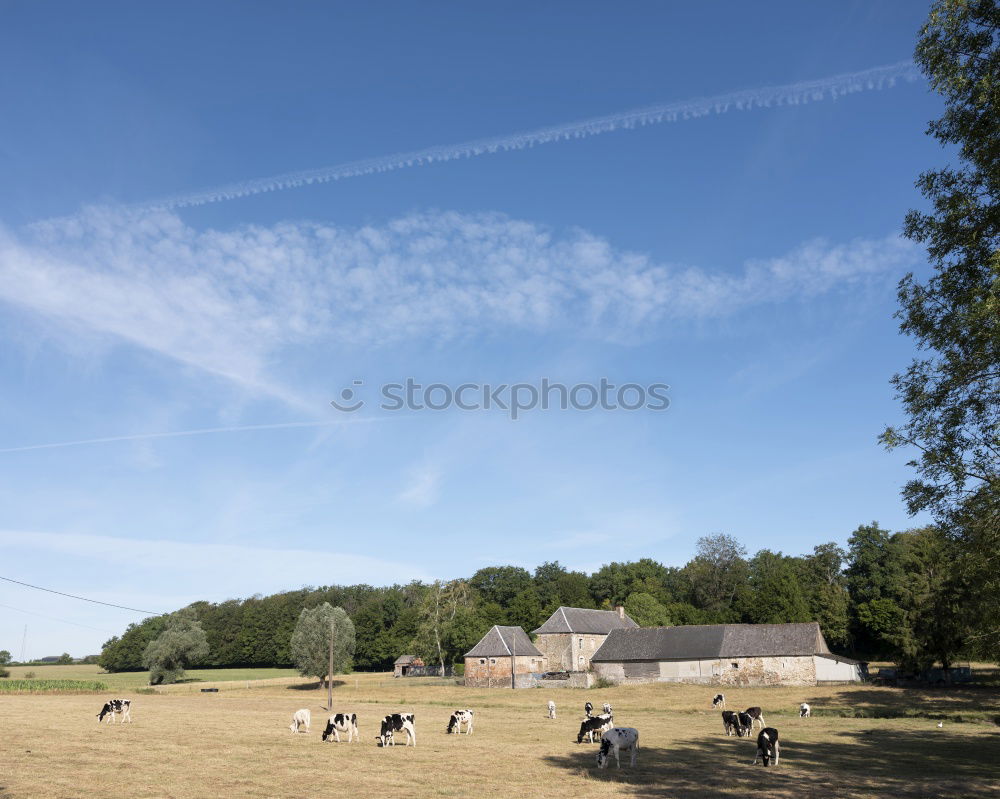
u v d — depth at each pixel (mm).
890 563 93188
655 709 57781
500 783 23922
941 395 23406
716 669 74750
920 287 23828
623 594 128625
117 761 27578
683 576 129000
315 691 83625
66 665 194375
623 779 24875
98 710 53750
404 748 32719
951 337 22594
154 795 21016
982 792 21688
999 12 21672
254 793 21609
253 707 60562
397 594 144750
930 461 23688
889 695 60219
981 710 49750
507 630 87750
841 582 109375
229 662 152250
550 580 140875
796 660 71125
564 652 87500
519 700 67000
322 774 25266
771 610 99188
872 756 30594
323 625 90688
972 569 24031
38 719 45188
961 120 22344
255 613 153125
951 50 22484
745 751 32812
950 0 21828
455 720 40344
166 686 97625
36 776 23875
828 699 59531
